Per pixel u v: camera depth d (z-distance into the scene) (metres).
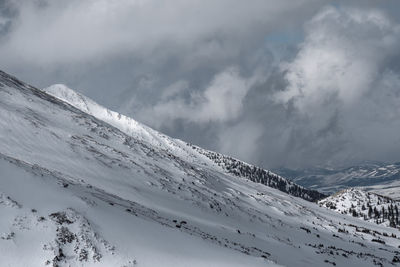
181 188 82.25
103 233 28.73
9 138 64.69
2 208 26.98
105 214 31.22
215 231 55.47
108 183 63.84
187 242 32.25
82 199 31.92
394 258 78.44
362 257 70.50
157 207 60.53
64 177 48.47
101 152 80.94
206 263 29.70
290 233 87.50
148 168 87.44
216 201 86.56
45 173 39.69
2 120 71.75
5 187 29.08
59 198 30.55
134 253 27.92
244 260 32.38
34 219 27.30
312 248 70.12
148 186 74.25
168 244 30.73
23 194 29.34
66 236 27.05
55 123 90.94
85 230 28.05
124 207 39.75
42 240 26.06
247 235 63.00
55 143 72.75
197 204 76.75
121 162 80.19
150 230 31.83
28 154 60.84
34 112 91.00
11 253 24.38
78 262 25.92
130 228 30.72
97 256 26.67
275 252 54.66
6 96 95.12
